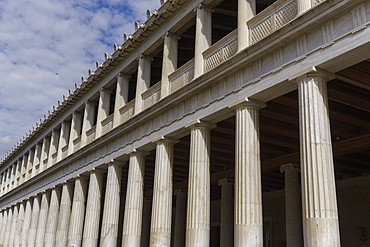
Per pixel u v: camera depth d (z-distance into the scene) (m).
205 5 19.00
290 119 18.36
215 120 17.23
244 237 13.58
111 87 28.86
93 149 27.25
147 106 22.16
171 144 19.86
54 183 34.34
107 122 26.98
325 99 12.53
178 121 18.69
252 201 13.94
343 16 12.08
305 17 12.81
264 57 14.64
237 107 15.27
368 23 11.23
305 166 12.06
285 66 13.56
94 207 26.28
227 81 16.25
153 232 18.58
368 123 18.66
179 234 32.91
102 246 23.06
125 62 25.70
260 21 15.36
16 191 46.06
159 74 28.75
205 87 17.27
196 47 18.52
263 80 14.35
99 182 26.95
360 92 15.60
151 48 23.25
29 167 44.84
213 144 22.83
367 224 24.36
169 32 21.42
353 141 19.97
